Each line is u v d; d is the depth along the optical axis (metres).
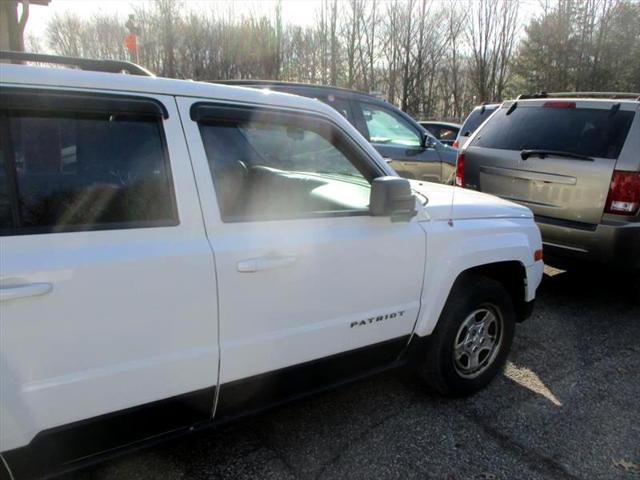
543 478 2.46
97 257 1.76
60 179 1.77
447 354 2.97
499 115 5.36
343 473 2.44
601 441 2.75
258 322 2.16
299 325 2.30
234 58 28.83
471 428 2.83
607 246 4.25
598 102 4.52
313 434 2.74
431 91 32.31
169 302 1.91
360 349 2.59
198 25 28.05
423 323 2.81
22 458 1.73
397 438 2.72
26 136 1.70
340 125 2.46
